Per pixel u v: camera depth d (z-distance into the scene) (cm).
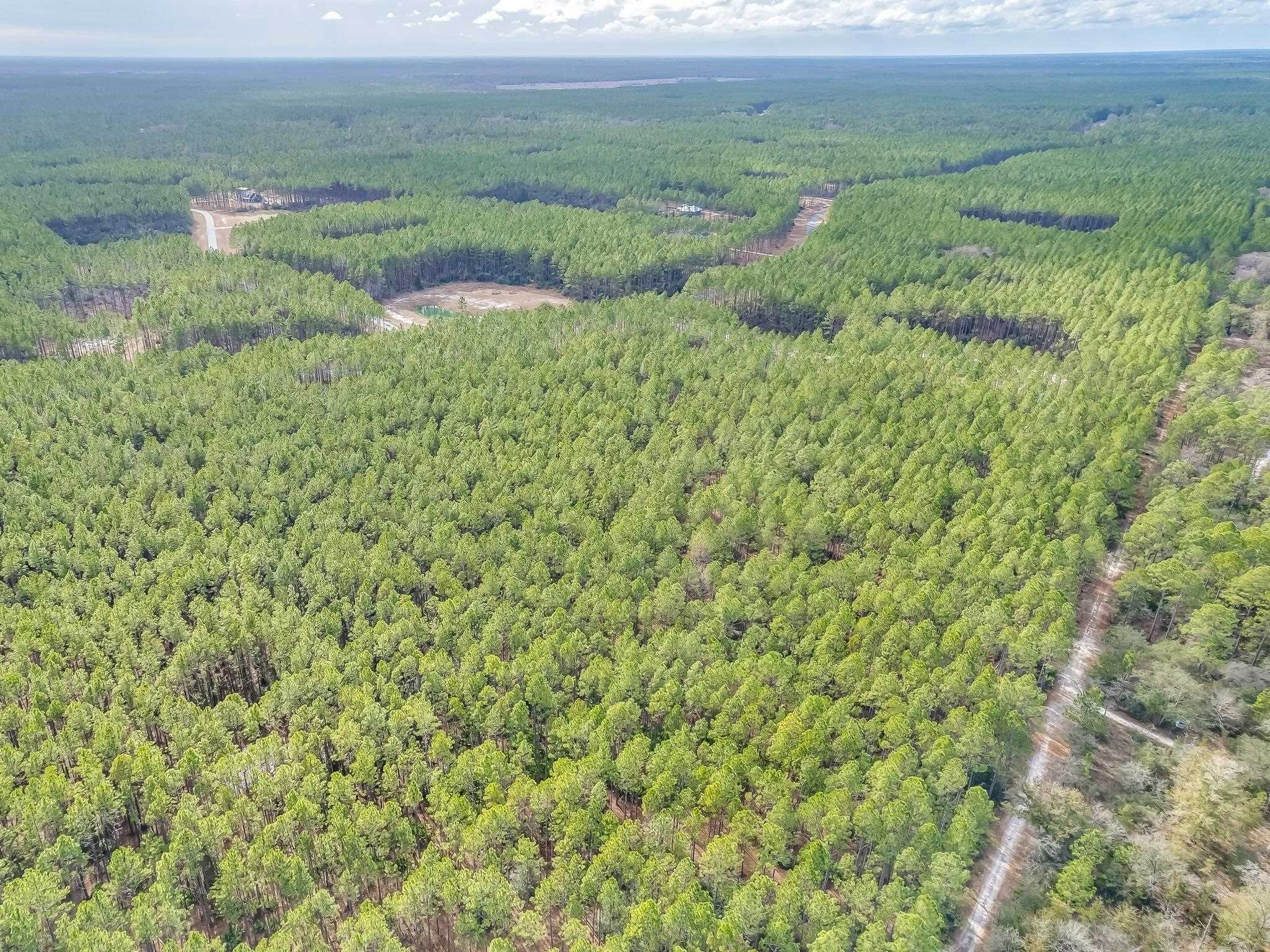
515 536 9806
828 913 5791
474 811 6781
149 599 8688
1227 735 7600
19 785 7025
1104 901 6244
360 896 6531
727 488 10631
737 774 6825
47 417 12325
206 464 11312
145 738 7481
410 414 12775
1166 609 8925
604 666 7881
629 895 6141
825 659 7800
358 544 9638
